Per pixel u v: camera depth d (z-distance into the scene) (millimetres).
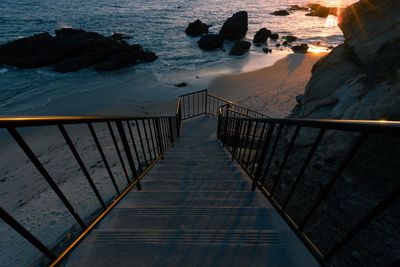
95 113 12203
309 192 3162
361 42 5414
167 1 74812
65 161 7672
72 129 10219
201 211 1940
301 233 1543
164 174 3297
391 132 856
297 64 20641
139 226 1763
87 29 34531
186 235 1576
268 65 20875
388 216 2365
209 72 19062
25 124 1034
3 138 9820
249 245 1511
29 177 7023
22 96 14148
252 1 83438
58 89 15398
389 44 4695
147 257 1424
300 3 81500
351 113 3971
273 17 52062
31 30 32125
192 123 8586
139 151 7543
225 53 26250
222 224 1800
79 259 1400
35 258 3432
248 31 38812
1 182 6973
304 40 32438
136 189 2596
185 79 17266
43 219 4430
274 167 4207
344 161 1109
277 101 13211
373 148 2990
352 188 2879
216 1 79562
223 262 1400
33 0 64938
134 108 12789
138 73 18922
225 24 33531
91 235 1557
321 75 6121
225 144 5891
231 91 14930
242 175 3236
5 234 4316
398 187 861
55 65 20266
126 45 23828
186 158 4594
